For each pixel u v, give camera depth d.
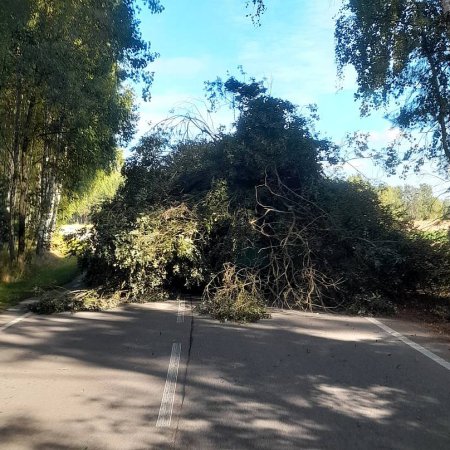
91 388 5.99
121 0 16.72
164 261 12.30
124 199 13.61
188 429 4.86
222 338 8.70
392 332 9.43
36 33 15.17
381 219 12.78
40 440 4.57
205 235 12.87
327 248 12.34
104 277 12.69
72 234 12.95
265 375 6.57
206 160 14.36
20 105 17.80
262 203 13.59
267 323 10.16
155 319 10.38
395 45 14.66
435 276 12.34
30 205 21.17
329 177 14.14
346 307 11.70
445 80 14.95
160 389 5.98
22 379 6.29
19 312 11.14
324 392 5.94
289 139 13.60
